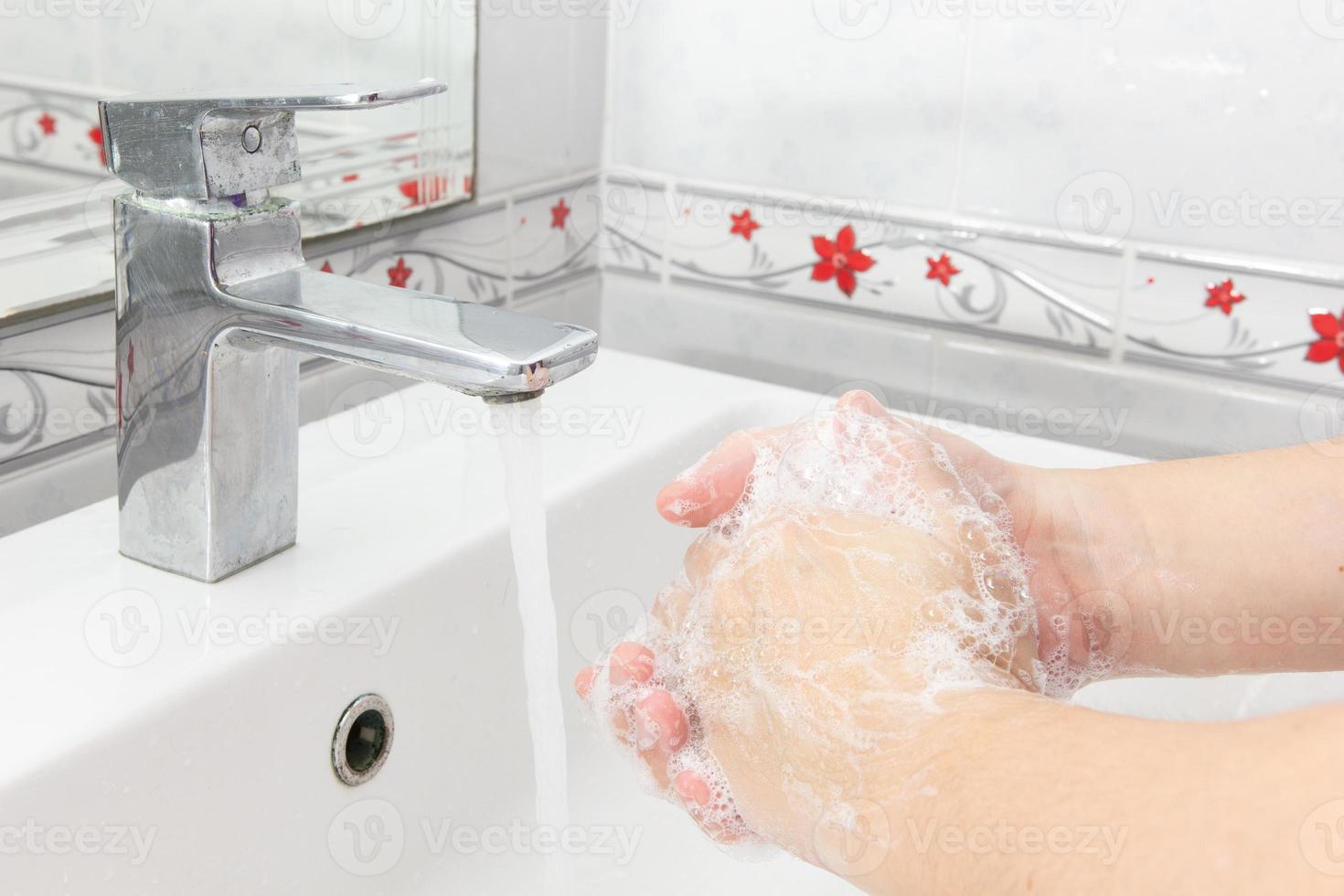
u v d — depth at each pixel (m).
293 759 0.49
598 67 0.86
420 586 0.53
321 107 0.41
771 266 0.85
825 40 0.79
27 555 0.52
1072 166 0.74
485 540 0.56
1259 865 0.24
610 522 0.65
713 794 0.38
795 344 0.86
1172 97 0.71
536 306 0.86
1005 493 0.48
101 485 0.60
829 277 0.84
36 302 0.54
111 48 0.55
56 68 0.53
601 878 0.56
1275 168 0.69
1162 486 0.49
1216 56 0.69
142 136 0.45
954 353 0.81
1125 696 0.62
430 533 0.56
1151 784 0.27
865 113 0.79
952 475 0.43
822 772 0.34
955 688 0.33
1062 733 0.29
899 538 0.39
